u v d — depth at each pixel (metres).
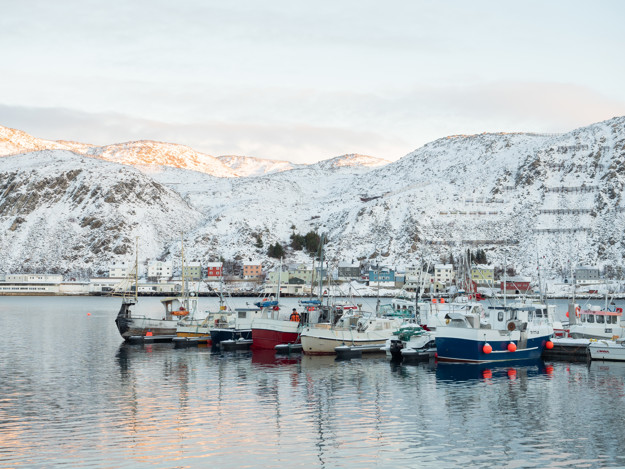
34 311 195.25
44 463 39.31
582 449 42.50
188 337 98.31
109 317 167.00
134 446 42.66
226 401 55.88
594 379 66.44
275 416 50.59
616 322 89.19
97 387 62.03
